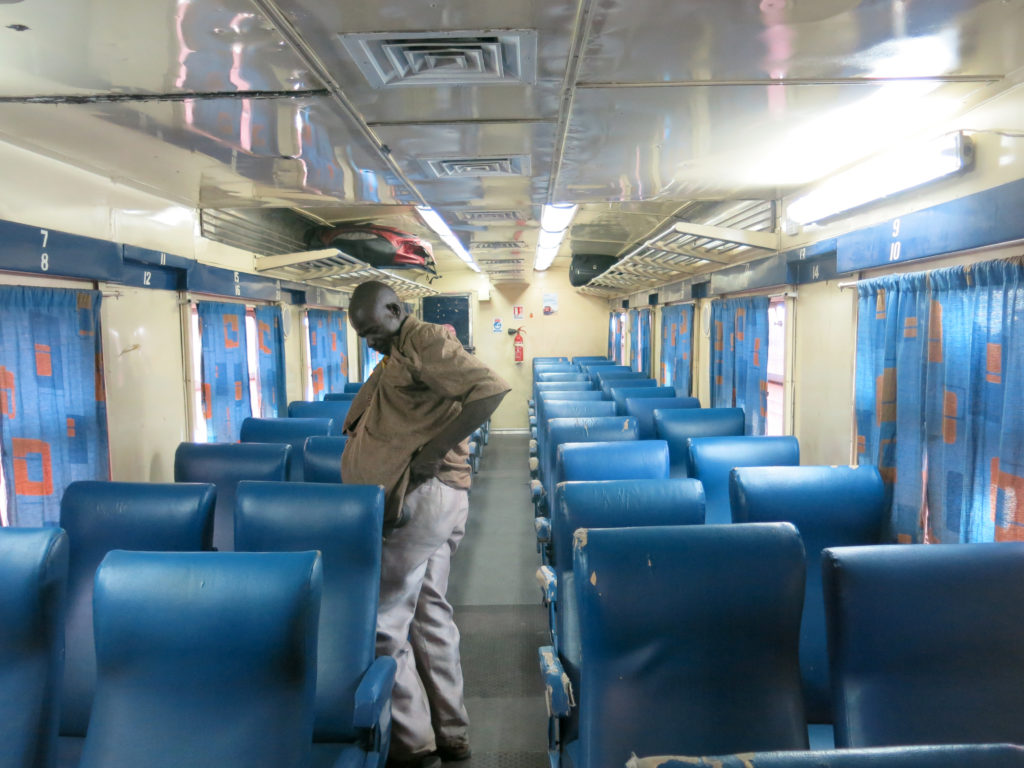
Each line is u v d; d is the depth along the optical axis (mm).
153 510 1951
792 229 3871
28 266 2709
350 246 6023
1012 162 2104
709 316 6125
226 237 4609
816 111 2361
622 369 8305
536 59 1834
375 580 1880
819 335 3697
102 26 1601
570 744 1771
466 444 2521
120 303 3445
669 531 1530
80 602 1920
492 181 3420
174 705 1404
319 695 1778
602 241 7562
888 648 1398
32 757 1485
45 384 2887
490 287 11414
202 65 1860
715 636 1486
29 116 2338
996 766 801
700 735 1457
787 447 2947
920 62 1934
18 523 2783
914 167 2553
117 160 2971
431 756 2369
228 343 4652
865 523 2135
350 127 2453
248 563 1434
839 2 1525
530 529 5648
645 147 2793
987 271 2287
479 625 3701
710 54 1836
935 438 2598
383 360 2357
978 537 2377
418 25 1611
